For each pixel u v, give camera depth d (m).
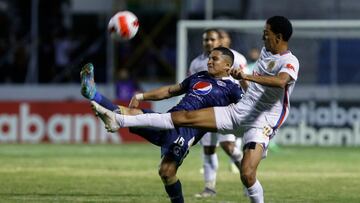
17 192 34.84
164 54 78.00
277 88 26.97
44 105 69.25
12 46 78.88
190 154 61.03
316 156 58.09
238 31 67.00
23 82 78.88
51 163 50.66
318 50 70.81
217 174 45.44
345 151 62.44
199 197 34.41
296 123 67.25
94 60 78.62
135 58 78.25
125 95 72.06
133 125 27.17
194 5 77.88
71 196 33.59
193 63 36.69
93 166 48.78
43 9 78.62
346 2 77.38
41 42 78.69
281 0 77.44
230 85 29.17
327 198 34.16
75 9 78.88
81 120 68.88
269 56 27.27
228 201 32.91
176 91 29.55
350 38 71.25
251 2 77.50
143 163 51.31
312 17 77.56
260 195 26.95
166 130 27.81
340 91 68.38
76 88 77.94
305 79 70.88
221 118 27.50
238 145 39.81
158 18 78.25
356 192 36.53
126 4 78.44
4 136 69.38
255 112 27.33
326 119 67.12
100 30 78.62
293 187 38.50
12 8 78.81
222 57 29.11
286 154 59.72
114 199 32.78
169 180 28.00
